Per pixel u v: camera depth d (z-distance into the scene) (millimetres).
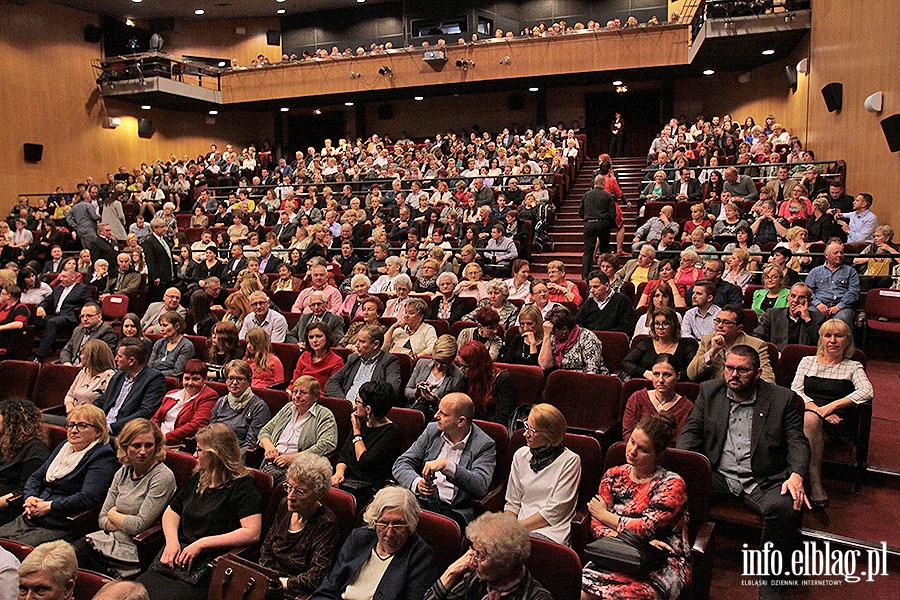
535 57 15781
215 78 18859
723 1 12180
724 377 3521
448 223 10188
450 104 19406
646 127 17906
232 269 8875
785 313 5004
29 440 3895
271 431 4137
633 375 4574
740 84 15836
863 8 9039
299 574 2881
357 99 18578
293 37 20703
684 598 2707
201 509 3152
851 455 4102
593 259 8547
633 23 15070
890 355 6195
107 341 6172
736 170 10172
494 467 3426
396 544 2670
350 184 13352
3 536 3418
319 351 5074
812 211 8109
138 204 13398
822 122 11055
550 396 4312
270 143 21172
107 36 18422
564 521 3080
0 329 6992
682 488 2793
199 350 5961
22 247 11289
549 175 12078
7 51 15875
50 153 16750
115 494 3385
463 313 6352
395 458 3686
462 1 19000
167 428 4500
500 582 2314
